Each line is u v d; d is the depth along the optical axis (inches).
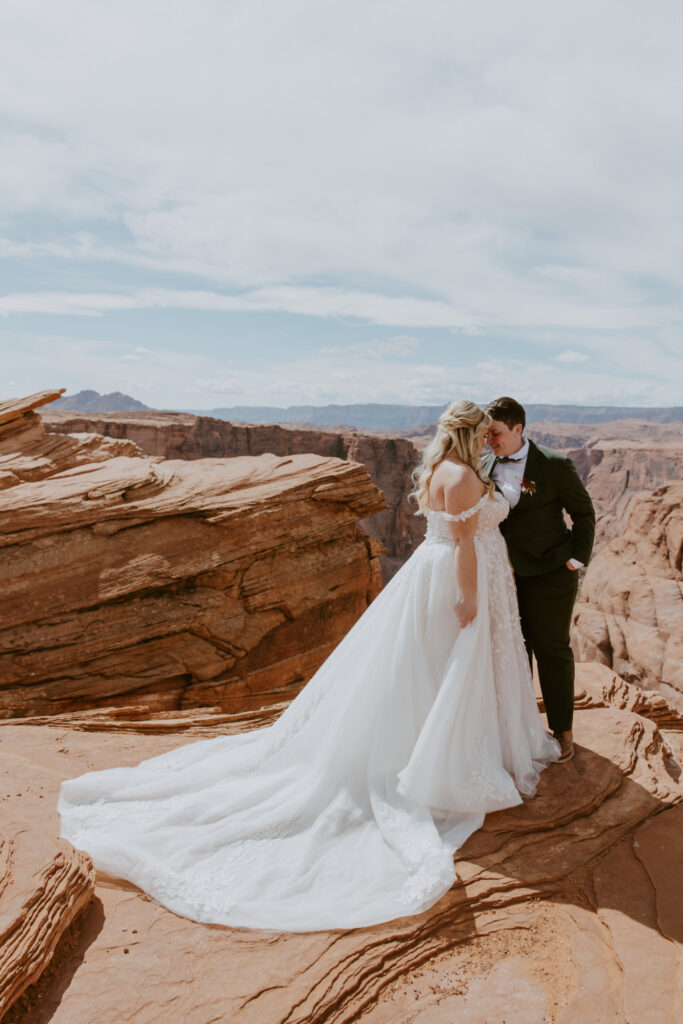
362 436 3646.7
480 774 138.6
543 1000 97.8
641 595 1679.4
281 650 358.3
